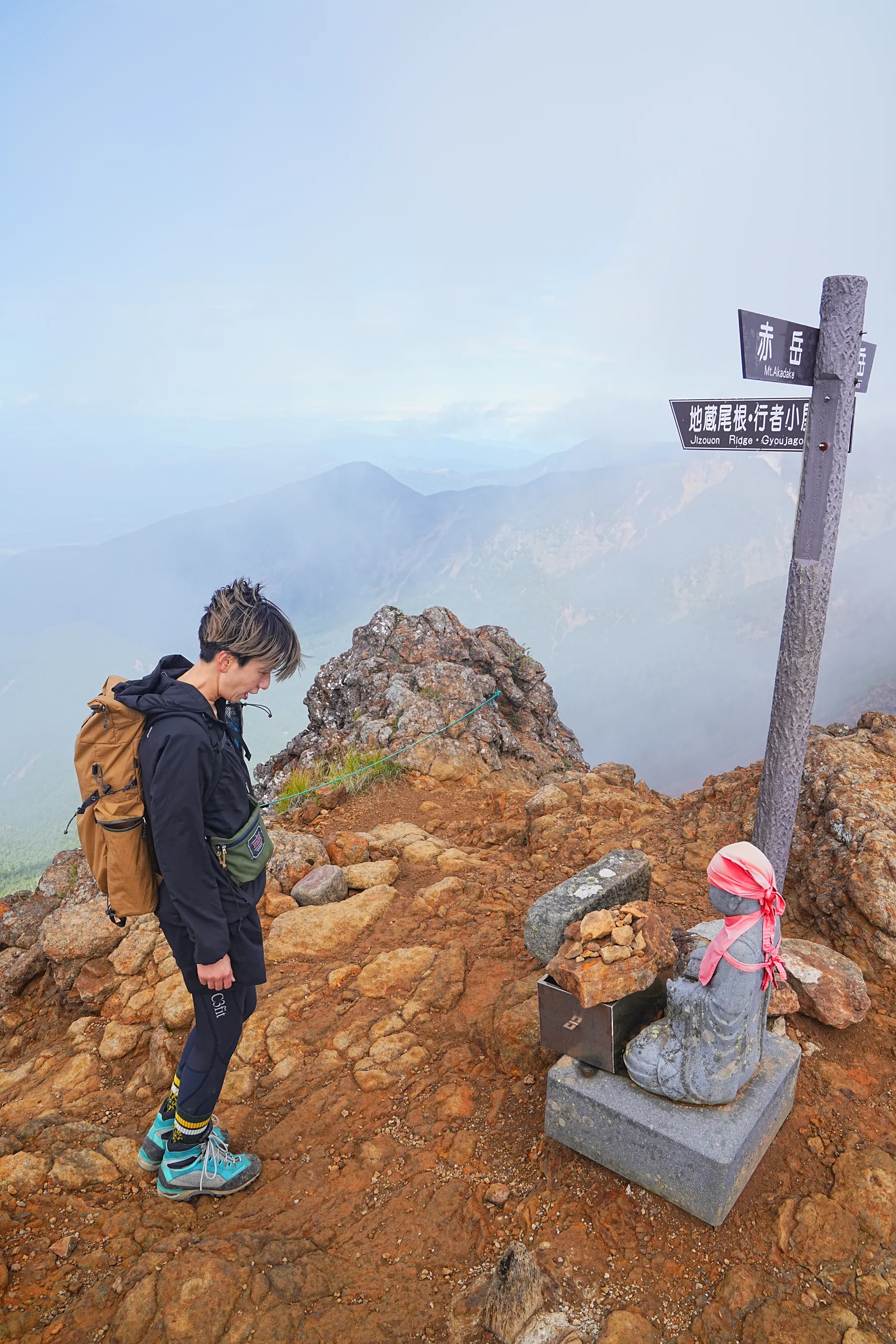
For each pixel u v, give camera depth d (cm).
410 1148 318
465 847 645
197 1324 238
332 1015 404
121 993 432
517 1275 242
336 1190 299
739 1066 266
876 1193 268
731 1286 243
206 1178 290
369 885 541
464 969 433
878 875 399
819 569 354
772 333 324
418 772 843
